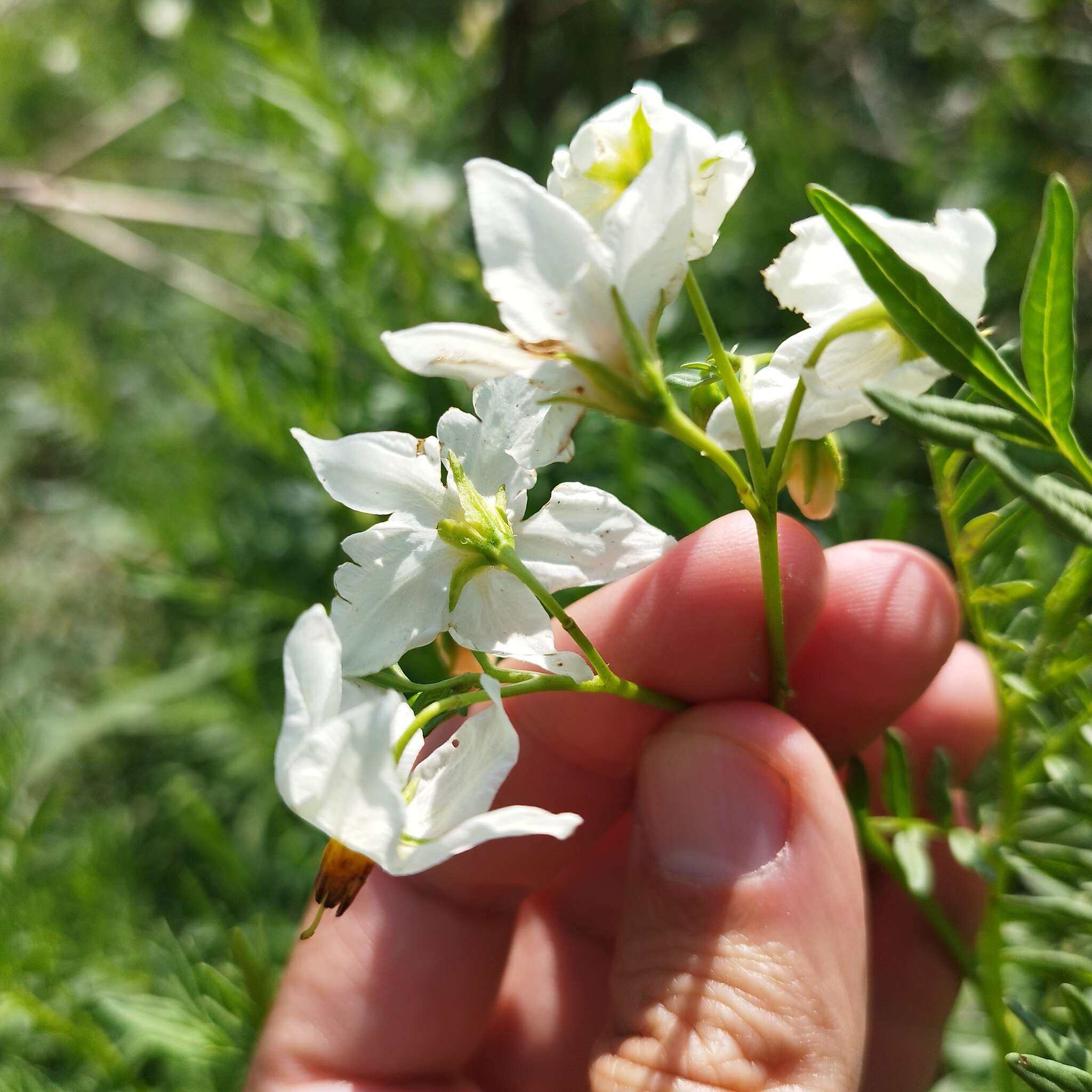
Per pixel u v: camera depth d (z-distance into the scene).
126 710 0.17
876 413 0.07
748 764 0.09
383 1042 0.11
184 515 0.18
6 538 0.26
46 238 0.27
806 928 0.08
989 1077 0.13
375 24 0.27
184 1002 0.13
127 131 0.28
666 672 0.10
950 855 0.12
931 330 0.06
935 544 0.15
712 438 0.07
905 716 0.12
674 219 0.06
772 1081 0.08
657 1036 0.08
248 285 0.19
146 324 0.23
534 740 0.11
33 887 0.14
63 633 0.24
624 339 0.06
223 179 0.25
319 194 0.18
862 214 0.06
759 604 0.09
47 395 0.21
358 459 0.07
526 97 0.24
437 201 0.18
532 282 0.06
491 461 0.08
